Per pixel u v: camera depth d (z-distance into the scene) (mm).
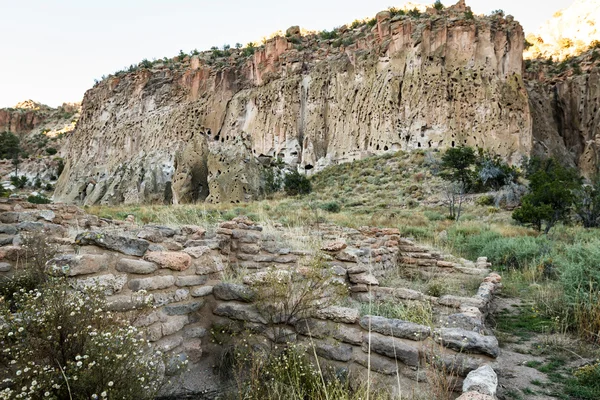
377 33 68250
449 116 56938
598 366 4059
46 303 2678
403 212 29438
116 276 3562
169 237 5941
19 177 95562
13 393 2344
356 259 6727
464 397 2514
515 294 7891
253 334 4121
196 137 55062
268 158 61844
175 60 105500
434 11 72438
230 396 3418
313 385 3250
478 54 60250
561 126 75438
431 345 3477
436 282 7973
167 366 3432
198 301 4352
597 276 6012
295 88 72000
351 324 3947
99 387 2412
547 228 18312
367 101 63156
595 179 36188
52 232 6770
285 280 4266
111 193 68625
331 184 49594
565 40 133625
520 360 4582
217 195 46094
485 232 16000
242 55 92375
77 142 94188
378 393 3205
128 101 90500
